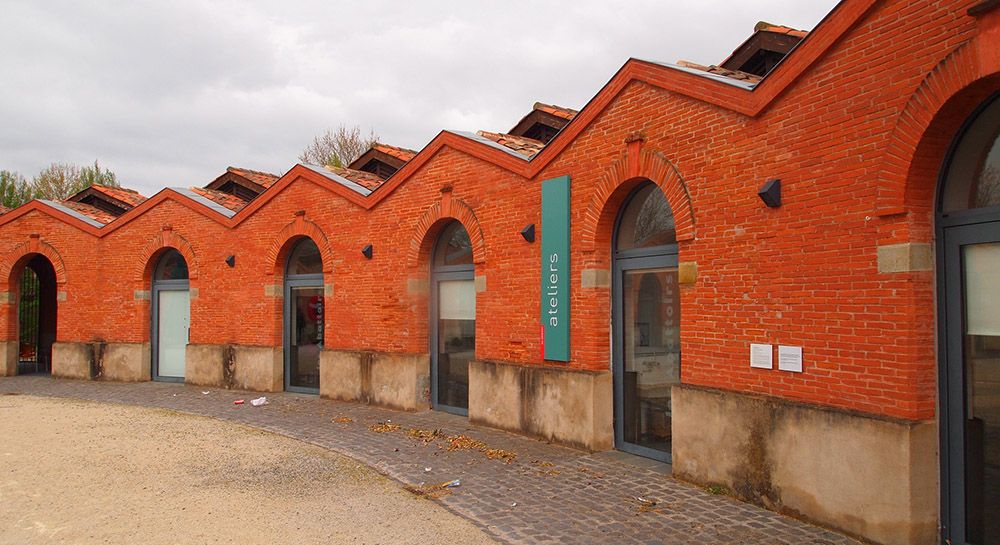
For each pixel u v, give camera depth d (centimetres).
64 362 1808
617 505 693
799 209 658
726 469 721
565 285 950
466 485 770
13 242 1902
